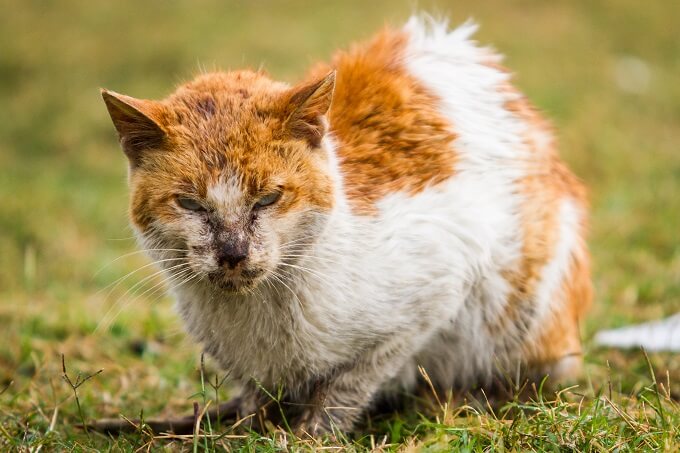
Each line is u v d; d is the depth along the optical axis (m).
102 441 7.15
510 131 7.94
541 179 7.88
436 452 6.18
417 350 7.29
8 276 13.34
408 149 7.37
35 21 24.83
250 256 6.21
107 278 13.05
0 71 22.47
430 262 7.09
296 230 6.49
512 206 7.60
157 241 6.54
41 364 9.12
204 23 24.00
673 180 16.27
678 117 21.00
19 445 6.71
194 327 7.21
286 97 6.42
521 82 21.14
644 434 6.20
